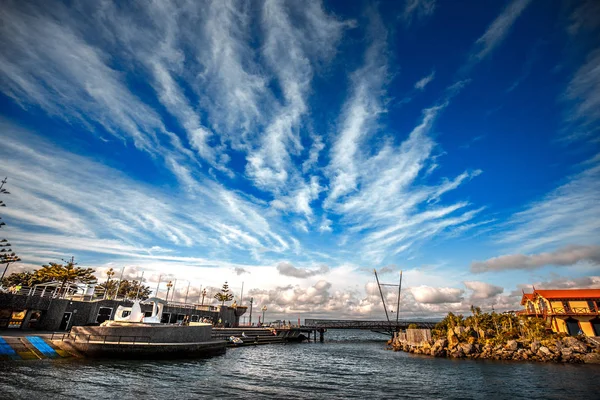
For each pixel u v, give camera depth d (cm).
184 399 2108
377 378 3575
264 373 3519
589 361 4669
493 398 2688
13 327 4206
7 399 1767
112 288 9825
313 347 8669
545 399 2661
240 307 9594
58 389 2052
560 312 5744
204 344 4234
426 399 2620
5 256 5500
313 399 2419
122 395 2062
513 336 5884
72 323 4716
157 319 4394
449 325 6931
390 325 10625
